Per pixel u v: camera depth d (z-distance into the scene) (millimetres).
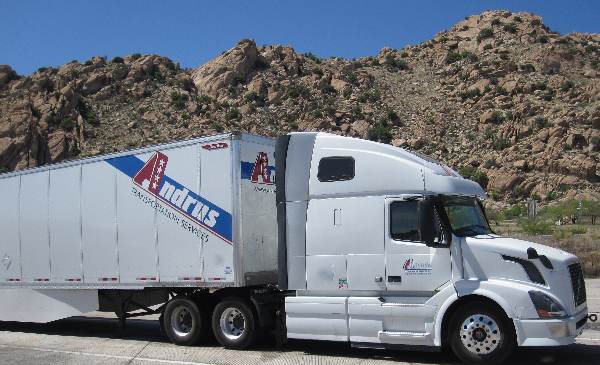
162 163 12203
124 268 12586
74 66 126938
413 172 10070
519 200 98062
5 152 100875
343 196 10492
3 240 14383
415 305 9750
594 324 13242
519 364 9742
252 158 11719
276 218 11938
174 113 120875
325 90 141625
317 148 10820
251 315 11305
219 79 135625
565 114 119562
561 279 9312
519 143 116750
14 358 11453
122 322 13086
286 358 10586
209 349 11570
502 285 9266
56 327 15352
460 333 9555
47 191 13797
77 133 109312
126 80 127125
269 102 132375
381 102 141500
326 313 10344
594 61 152750
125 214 12625
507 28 168875
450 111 136875
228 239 11336
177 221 11945
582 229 42656
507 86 138500
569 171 101938
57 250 13555
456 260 9664
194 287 11836
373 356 10625
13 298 14156
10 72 116125
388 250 10086
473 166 111938
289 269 10758
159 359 10875
